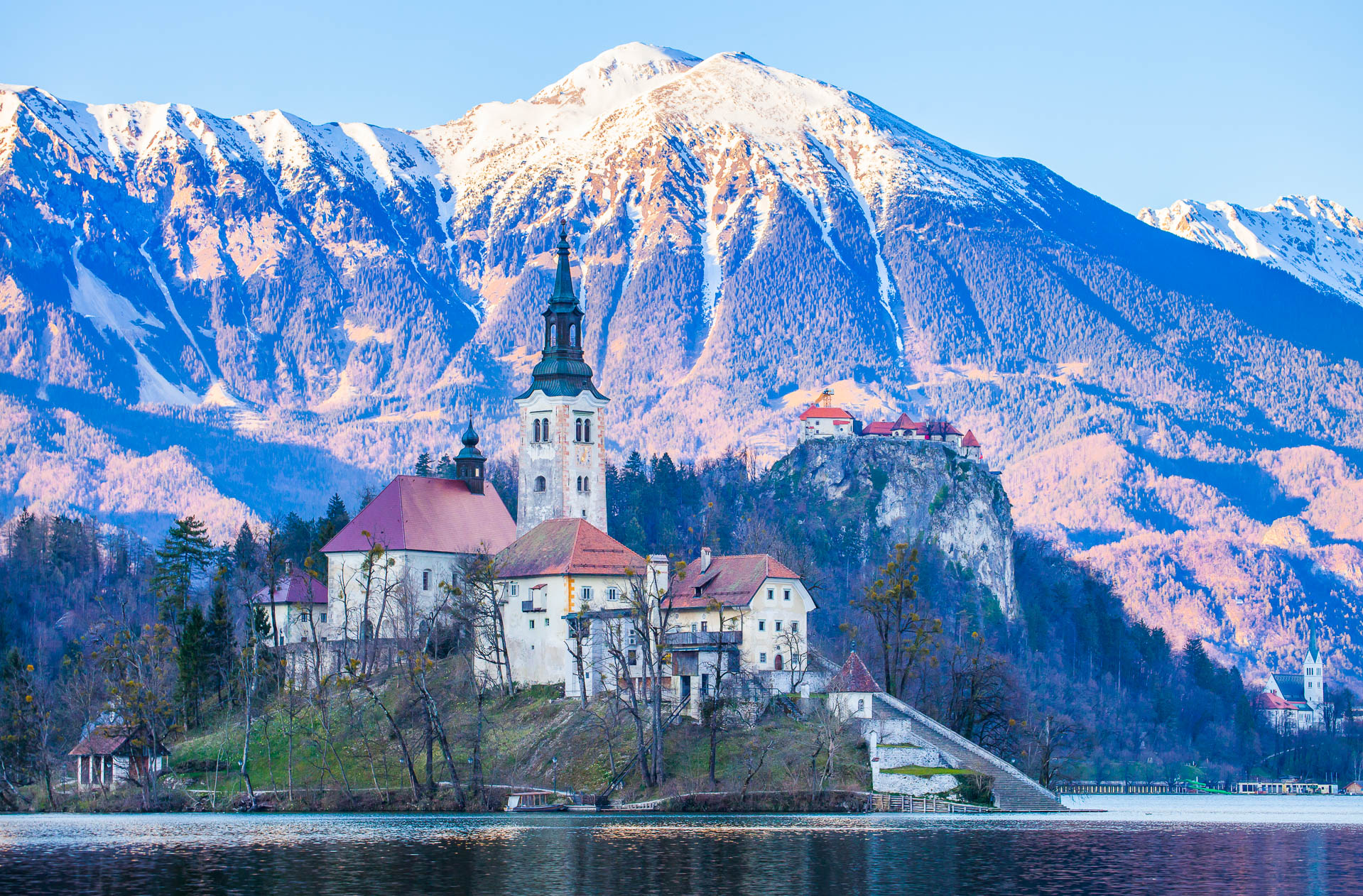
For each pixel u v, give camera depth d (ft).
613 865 476.95
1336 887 462.60
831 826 568.41
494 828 561.84
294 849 506.89
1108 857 518.37
